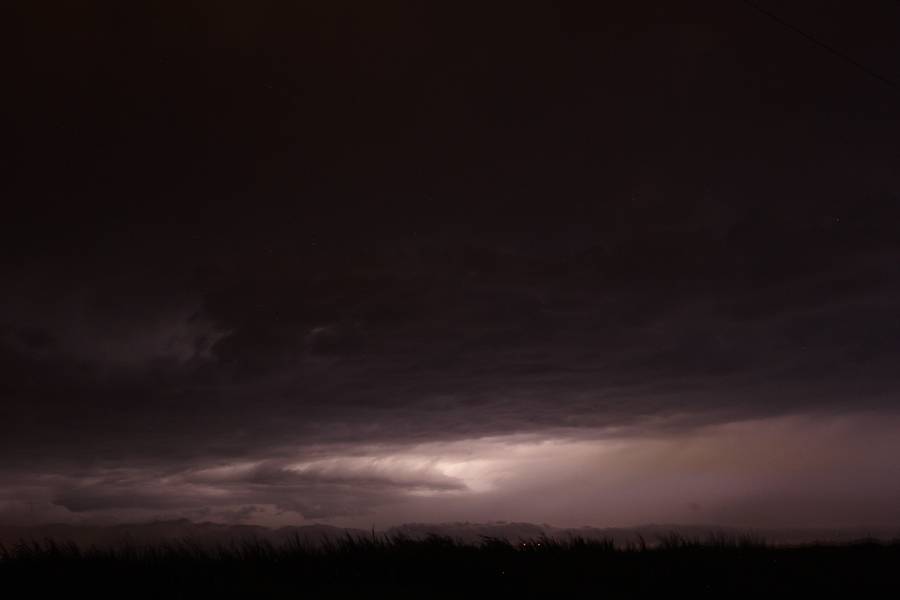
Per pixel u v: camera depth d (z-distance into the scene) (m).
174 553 11.87
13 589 9.81
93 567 10.95
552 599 10.09
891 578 11.15
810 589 10.63
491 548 12.72
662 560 12.12
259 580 10.42
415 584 10.54
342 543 12.88
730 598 10.30
